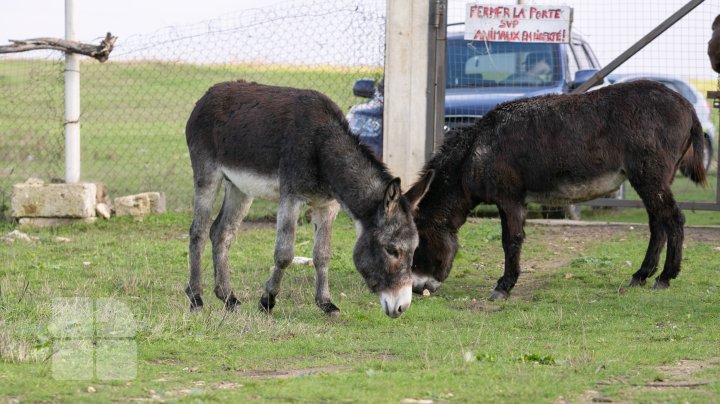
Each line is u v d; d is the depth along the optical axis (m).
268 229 11.74
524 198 8.68
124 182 14.92
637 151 8.30
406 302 6.90
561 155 8.40
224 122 7.86
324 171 7.29
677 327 7.14
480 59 12.89
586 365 5.80
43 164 14.89
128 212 12.22
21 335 6.46
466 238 11.20
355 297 8.46
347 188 7.16
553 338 6.80
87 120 18.12
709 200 14.10
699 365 5.91
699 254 10.23
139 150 17.59
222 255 8.09
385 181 7.20
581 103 8.45
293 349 6.44
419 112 11.84
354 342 6.72
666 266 8.65
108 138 18.38
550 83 12.62
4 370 5.59
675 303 8.00
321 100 7.50
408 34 11.76
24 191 11.80
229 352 6.38
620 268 9.60
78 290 8.30
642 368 5.79
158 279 8.98
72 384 5.33
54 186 11.84
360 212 7.12
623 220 13.27
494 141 8.54
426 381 5.38
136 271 9.21
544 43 12.52
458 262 10.07
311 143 7.30
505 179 8.50
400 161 11.93
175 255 10.12
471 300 8.45
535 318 7.50
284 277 9.25
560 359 6.00
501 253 10.55
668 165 8.37
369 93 12.60
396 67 11.82
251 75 17.50
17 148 15.34
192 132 8.13
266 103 7.68
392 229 6.89
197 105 8.19
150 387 5.35
